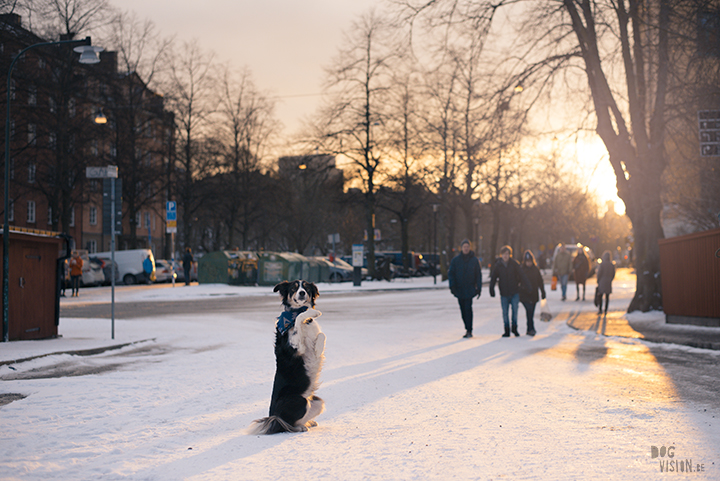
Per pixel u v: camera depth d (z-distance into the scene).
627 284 38.91
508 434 5.63
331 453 4.99
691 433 5.59
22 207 49.84
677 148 18.70
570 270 26.08
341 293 33.38
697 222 27.61
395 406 7.04
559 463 4.66
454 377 8.97
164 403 7.16
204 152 46.50
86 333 14.97
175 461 4.79
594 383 8.38
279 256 37.56
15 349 11.16
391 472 4.46
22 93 34.38
